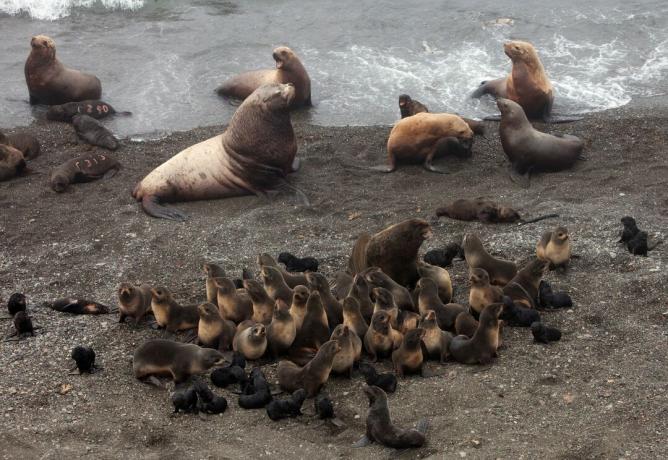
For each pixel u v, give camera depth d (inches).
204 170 620.1
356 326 410.3
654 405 351.6
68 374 401.7
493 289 425.4
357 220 569.6
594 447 327.3
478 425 345.7
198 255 534.9
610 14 953.5
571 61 841.5
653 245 498.3
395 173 647.1
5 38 959.6
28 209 609.6
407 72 836.6
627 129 693.9
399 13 984.3
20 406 376.2
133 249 546.9
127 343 430.9
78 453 340.5
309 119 748.6
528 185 612.7
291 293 435.8
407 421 350.9
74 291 498.6
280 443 343.6
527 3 998.4
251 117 613.9
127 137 727.7
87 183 650.8
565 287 461.1
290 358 407.8
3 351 425.1
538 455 324.2
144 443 348.2
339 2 1027.3
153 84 830.5
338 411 364.2
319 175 646.5
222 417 364.2
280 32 945.5
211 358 385.7
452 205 562.6
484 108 756.6
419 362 386.9
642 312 431.8
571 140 638.5
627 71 816.9
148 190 616.7
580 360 392.8
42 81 788.6
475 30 924.6
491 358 394.6
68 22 1000.2
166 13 1016.2
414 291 444.5
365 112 759.7
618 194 580.7
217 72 853.2
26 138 687.7
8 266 531.5
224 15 1002.7
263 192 625.9
